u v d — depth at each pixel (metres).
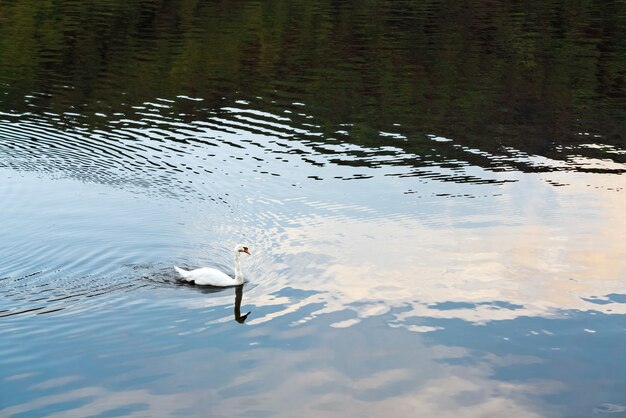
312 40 62.50
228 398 18.39
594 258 26.22
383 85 49.91
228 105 45.59
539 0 80.94
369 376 19.33
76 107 44.91
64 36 62.81
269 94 47.72
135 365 19.75
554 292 23.78
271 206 30.94
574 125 42.12
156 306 22.81
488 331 21.48
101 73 52.28
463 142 39.34
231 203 31.27
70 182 33.53
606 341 20.94
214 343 20.81
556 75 52.47
